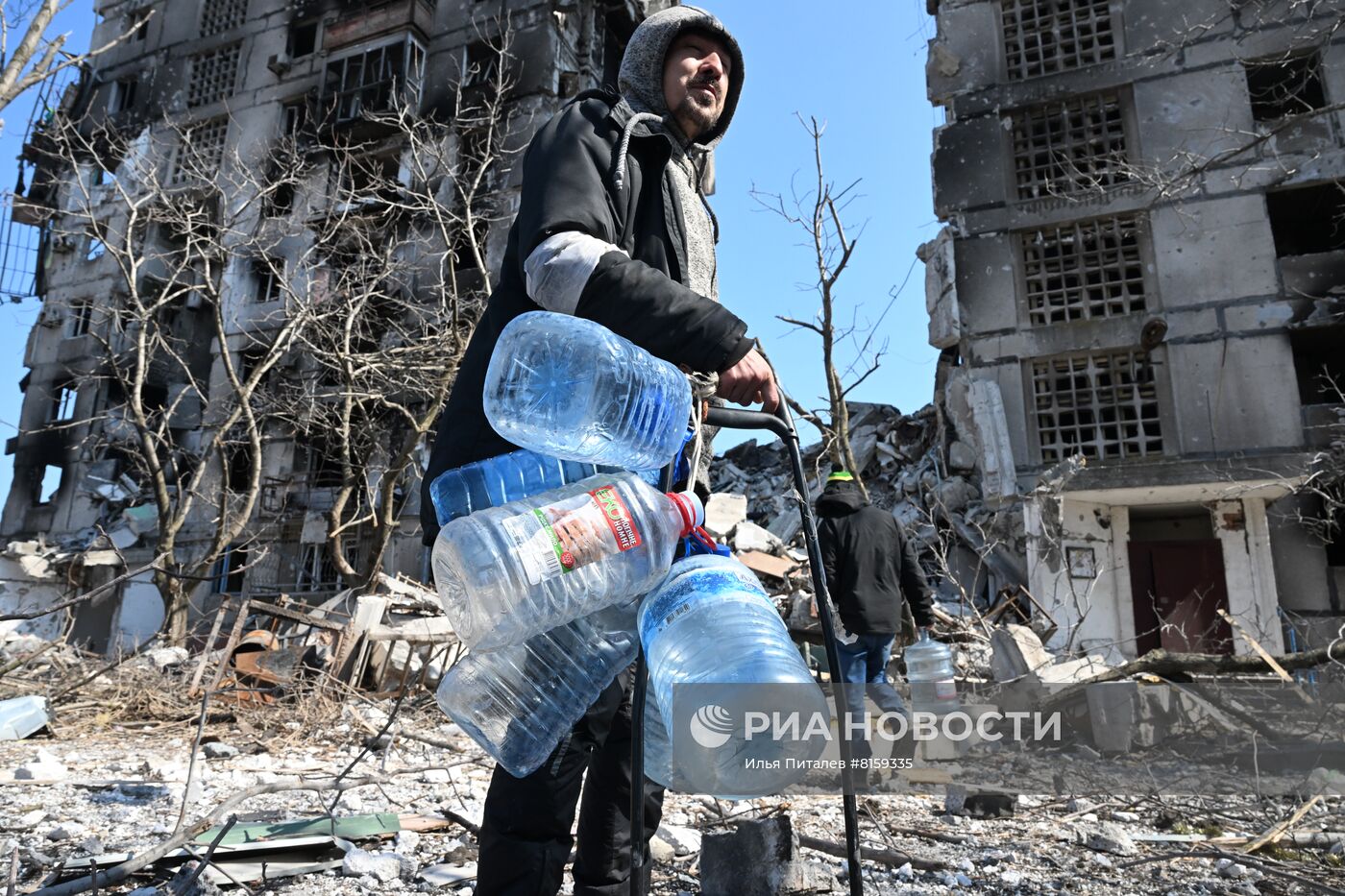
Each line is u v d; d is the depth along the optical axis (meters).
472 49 19.58
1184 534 15.27
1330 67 13.47
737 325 1.14
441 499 1.31
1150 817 3.21
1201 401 13.10
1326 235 15.87
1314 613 12.68
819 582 1.11
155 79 23.31
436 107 19.12
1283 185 13.33
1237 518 13.23
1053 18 15.44
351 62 20.52
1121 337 13.73
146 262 20.64
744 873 2.02
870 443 17.55
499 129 18.19
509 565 1.00
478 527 1.03
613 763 1.46
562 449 1.15
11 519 21.14
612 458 1.18
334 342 13.02
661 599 1.11
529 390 1.14
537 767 1.28
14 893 1.87
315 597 17.27
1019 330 14.33
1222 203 13.54
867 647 5.28
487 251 17.30
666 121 1.52
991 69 15.52
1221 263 13.39
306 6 22.03
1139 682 5.19
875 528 5.35
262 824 2.63
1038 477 13.50
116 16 24.66
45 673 7.33
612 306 1.13
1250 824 3.05
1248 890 2.21
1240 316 13.15
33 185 20.05
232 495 13.62
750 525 10.85
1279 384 12.80
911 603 5.54
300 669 6.71
